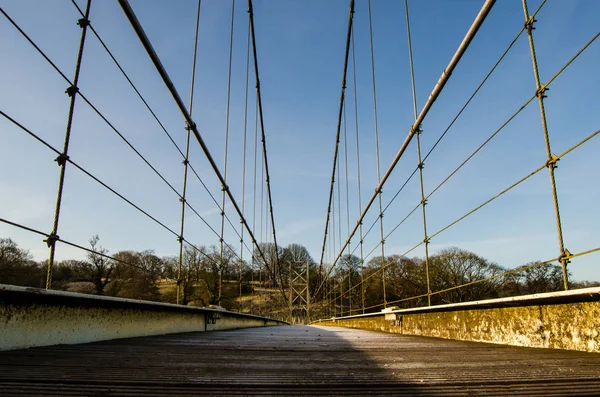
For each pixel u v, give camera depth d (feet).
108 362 4.63
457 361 5.22
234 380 3.73
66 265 60.39
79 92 6.85
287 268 106.22
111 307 7.84
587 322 5.94
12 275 45.42
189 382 3.59
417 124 13.92
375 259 85.20
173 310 11.37
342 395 3.25
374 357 5.69
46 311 5.95
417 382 3.73
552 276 39.75
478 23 10.34
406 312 14.02
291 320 87.45
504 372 4.29
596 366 4.70
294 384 3.58
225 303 65.87
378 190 20.61
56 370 4.01
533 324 7.20
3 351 5.15
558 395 3.31
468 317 9.57
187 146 13.48
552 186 6.49
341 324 37.88
